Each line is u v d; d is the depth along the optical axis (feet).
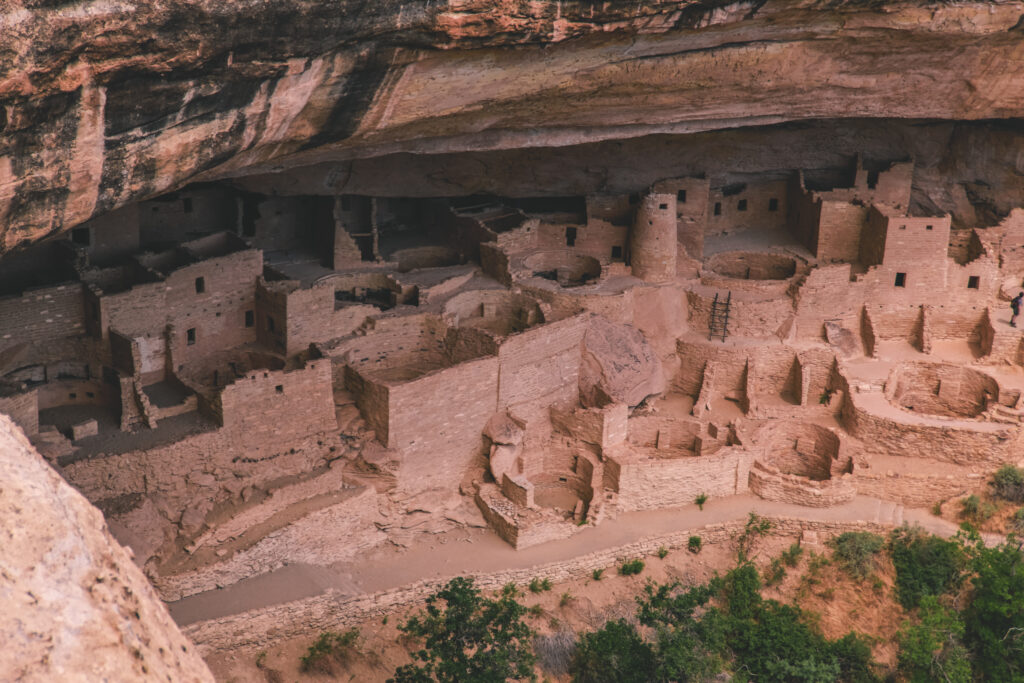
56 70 54.39
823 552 119.65
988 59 108.58
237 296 115.14
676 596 109.29
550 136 109.09
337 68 73.72
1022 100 115.85
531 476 123.13
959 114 118.52
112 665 23.68
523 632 96.84
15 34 50.57
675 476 121.49
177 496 101.60
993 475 124.88
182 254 116.47
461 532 115.03
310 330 115.65
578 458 123.24
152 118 64.23
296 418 107.45
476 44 77.92
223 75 66.13
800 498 123.65
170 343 108.58
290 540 102.99
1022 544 117.91
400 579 106.63
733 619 109.50
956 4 95.66
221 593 98.37
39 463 26.66
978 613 111.14
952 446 126.62
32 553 24.44
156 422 103.76
